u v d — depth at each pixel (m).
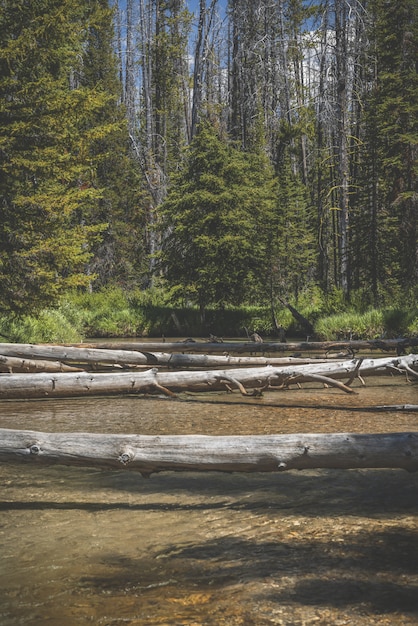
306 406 8.56
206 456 4.11
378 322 22.95
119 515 4.02
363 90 41.53
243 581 2.95
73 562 3.22
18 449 4.18
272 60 52.88
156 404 8.83
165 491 4.59
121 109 48.34
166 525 3.81
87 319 30.45
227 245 33.69
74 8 18.55
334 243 48.34
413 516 3.94
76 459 4.16
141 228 52.66
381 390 10.33
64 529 3.75
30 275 16.73
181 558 3.26
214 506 4.20
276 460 4.05
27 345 10.64
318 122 50.88
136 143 55.56
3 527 3.79
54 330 20.30
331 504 4.22
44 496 4.46
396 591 2.82
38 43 17.70
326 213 47.75
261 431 6.58
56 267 17.55
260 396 9.48
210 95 55.03
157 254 36.72
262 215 36.88
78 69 45.53
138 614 2.64
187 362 10.69
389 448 3.98
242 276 35.03
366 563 3.15
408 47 30.77
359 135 43.41
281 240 38.72
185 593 2.84
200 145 36.38
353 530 3.67
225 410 8.21
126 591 2.87
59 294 17.55
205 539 3.55
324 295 37.28
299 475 5.05
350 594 2.79
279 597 2.78
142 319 31.14
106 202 44.16
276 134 52.47
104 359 10.55
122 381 8.36
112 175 45.47
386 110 31.09
